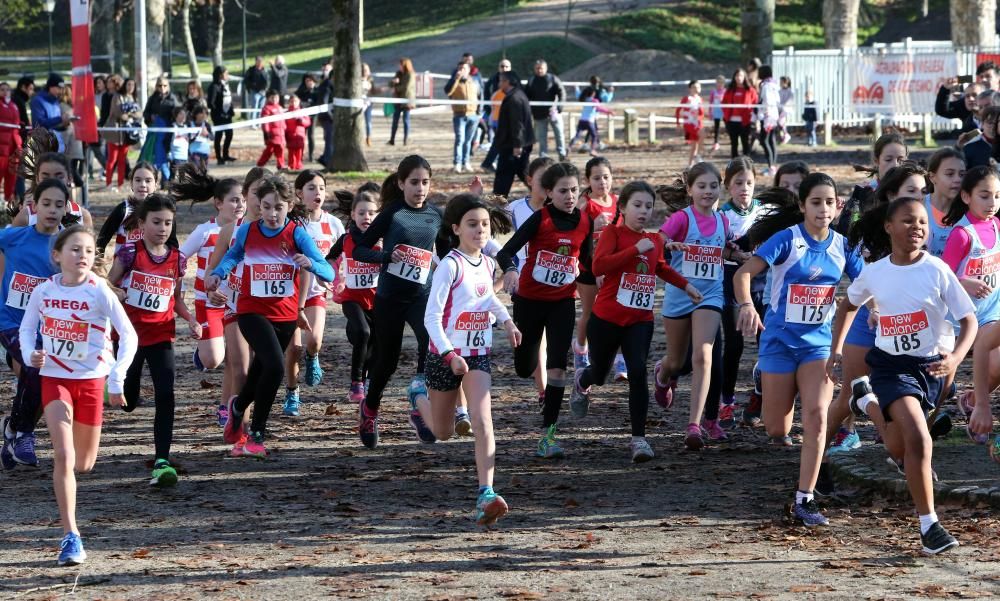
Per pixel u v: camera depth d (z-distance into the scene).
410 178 10.79
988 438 10.12
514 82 25.75
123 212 12.00
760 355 9.16
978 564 7.55
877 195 10.45
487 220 9.06
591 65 67.25
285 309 10.86
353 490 9.76
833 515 8.85
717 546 8.09
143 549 8.17
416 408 10.77
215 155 38.44
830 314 8.98
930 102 40.34
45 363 8.58
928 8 76.25
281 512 9.10
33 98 25.89
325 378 14.45
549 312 10.98
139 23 34.00
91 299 8.60
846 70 42.22
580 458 10.72
